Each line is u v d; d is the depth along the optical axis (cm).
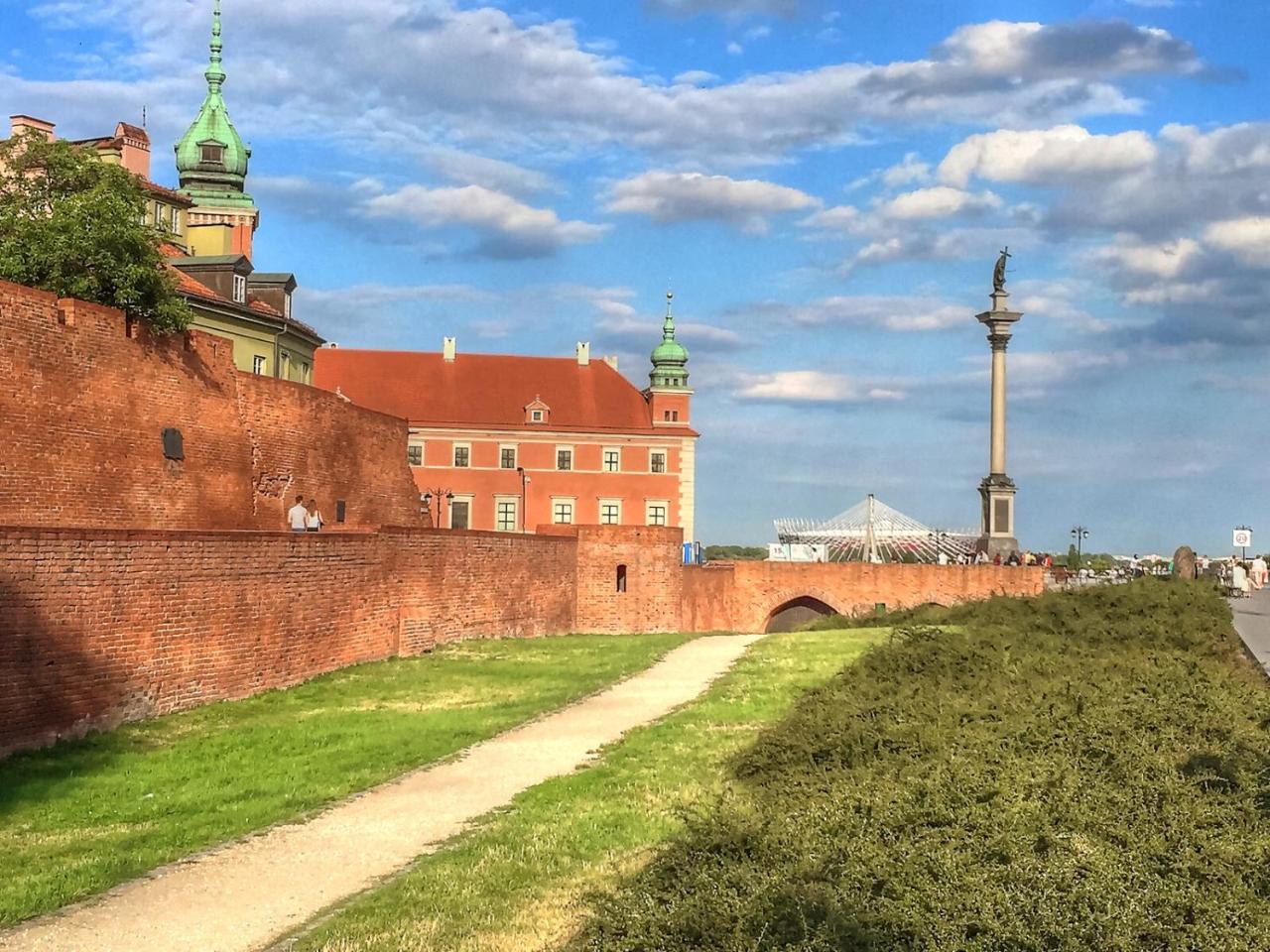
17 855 1658
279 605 3322
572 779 2119
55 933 1363
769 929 1073
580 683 3444
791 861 1227
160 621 2759
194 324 5916
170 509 4044
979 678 2520
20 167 4569
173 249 6738
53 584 2402
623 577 6750
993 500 8100
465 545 4872
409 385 11994
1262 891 1115
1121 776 1475
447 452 11775
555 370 12400
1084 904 1055
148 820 1873
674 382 12206
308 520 4169
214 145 9062
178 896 1498
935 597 7881
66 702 2438
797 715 2259
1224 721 1759
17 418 3350
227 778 2164
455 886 1530
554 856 1659
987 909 1055
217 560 2998
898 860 1188
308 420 5047
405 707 3019
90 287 4125
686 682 3456
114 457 3766
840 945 1023
